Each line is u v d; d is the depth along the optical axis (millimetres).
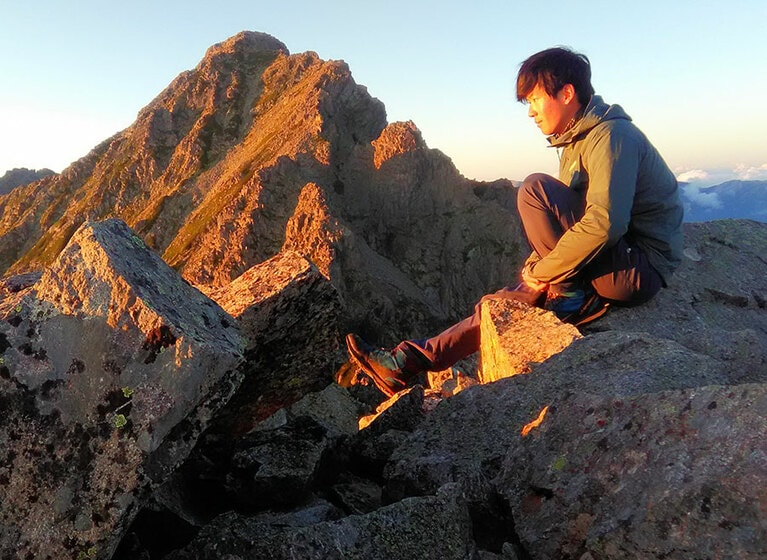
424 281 136750
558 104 6027
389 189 142375
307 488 4203
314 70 199125
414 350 6871
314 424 4816
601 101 6078
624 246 6469
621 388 4480
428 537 3170
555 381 4859
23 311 3125
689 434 3094
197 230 139125
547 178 6445
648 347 5004
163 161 196750
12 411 2928
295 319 4578
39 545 2775
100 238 3264
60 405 2945
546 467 3582
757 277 9055
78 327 3059
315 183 129250
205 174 179500
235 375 3115
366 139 163875
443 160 147375
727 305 8281
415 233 141250
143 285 3213
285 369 4730
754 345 5867
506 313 6391
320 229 118938
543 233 6516
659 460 3100
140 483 2861
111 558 3039
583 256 5898
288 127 166250
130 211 187125
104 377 2967
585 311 6793
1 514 2811
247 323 4332
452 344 6801
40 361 3006
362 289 118750
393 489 4379
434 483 4160
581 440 3539
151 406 2920
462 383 8188
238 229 131250
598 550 3035
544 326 5969
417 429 5051
